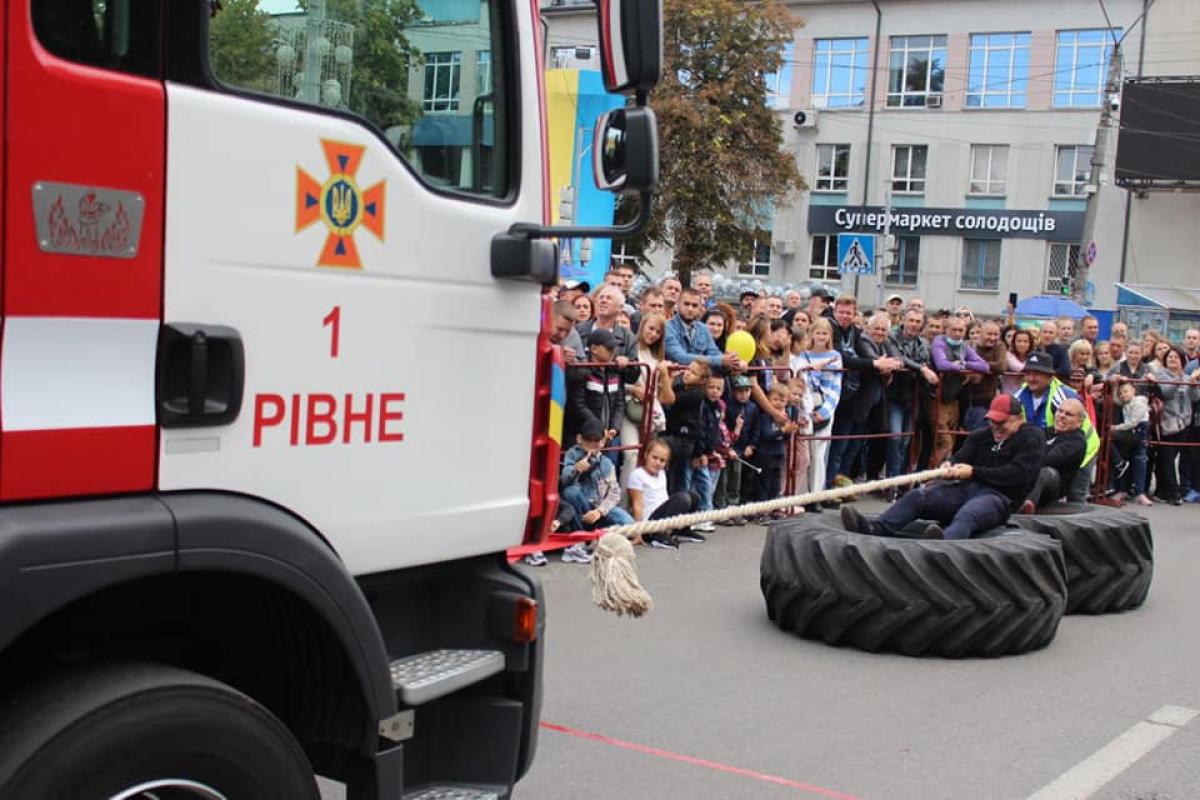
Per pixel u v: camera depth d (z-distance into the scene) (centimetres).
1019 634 649
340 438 275
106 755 221
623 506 910
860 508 1125
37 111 218
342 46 273
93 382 229
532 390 327
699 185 2883
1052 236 3922
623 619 694
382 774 288
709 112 2880
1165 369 1397
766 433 1029
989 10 3950
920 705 566
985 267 4038
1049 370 1066
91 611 261
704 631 679
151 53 236
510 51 315
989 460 750
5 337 216
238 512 247
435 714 327
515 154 317
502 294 313
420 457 295
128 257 232
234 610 277
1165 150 3688
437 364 297
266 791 244
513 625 321
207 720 234
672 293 1062
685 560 866
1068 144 3884
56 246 221
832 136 4184
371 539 284
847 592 645
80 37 225
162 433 239
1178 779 485
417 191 289
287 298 261
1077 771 488
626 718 530
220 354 248
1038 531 771
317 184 266
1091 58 3850
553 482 335
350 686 280
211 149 245
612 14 280
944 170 4050
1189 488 1417
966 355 1232
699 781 462
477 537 313
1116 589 777
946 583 638
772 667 616
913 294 4116
